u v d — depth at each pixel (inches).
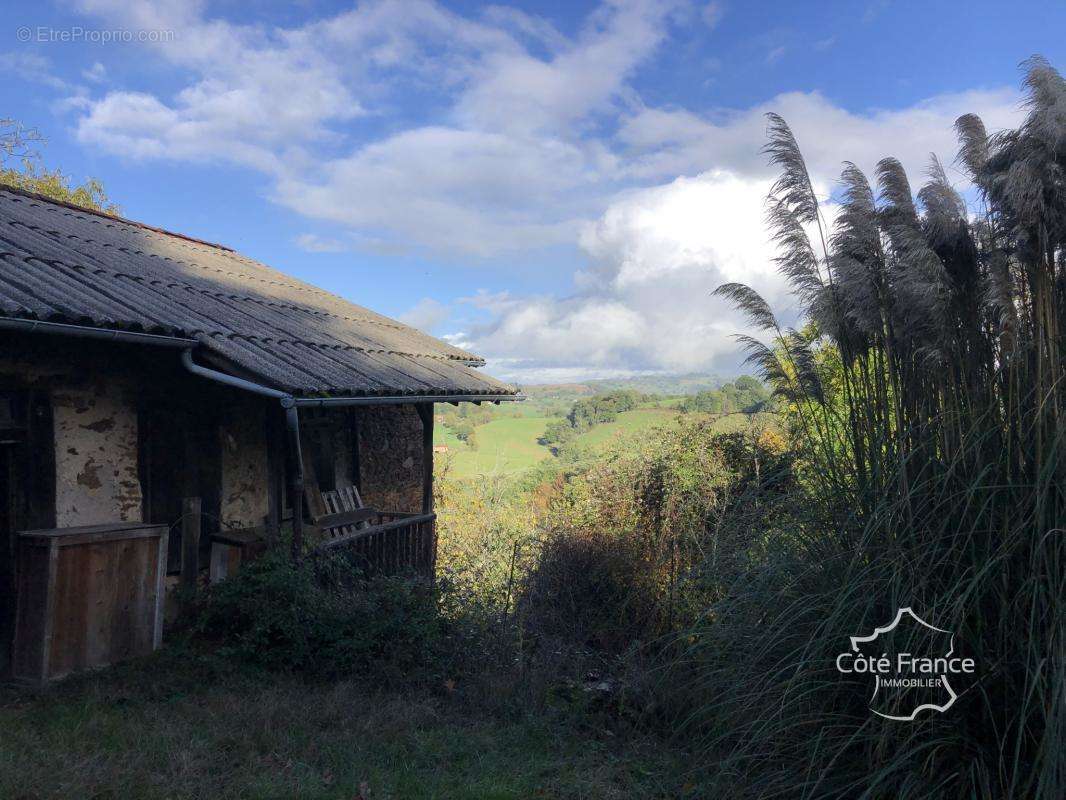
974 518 139.6
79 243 299.9
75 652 205.8
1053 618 125.0
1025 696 126.6
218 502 283.3
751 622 163.0
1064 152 133.7
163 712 182.5
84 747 157.2
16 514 214.4
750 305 183.3
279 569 234.5
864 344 167.9
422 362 386.3
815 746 140.7
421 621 235.3
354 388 269.3
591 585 308.2
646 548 316.2
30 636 199.2
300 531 247.4
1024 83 137.0
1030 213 136.9
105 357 240.7
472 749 177.0
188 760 154.1
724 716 160.2
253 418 304.8
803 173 173.9
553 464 665.6
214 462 282.5
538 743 187.3
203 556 274.2
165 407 262.2
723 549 212.8
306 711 187.8
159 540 231.1
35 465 218.8
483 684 218.5
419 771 163.3
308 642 223.3
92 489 235.1
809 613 152.3
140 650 223.6
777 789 142.3
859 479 159.3
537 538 352.2
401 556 335.3
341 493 366.9
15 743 155.1
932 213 152.9
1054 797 115.6
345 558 263.7
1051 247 139.3
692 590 264.8
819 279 172.1
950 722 134.2
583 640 277.4
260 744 167.3
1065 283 141.6
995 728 130.5
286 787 148.3
